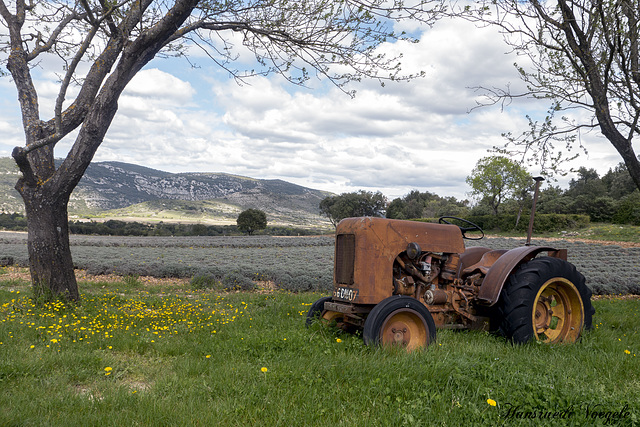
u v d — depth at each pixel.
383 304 4.53
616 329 6.40
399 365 3.76
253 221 53.34
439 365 3.74
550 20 6.99
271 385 3.30
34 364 3.87
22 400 3.02
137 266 15.40
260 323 6.16
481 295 5.19
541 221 39.03
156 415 2.79
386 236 4.92
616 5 6.36
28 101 7.59
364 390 3.23
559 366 3.99
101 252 22.78
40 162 7.48
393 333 4.59
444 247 5.33
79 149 7.22
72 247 26.77
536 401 2.97
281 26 7.59
